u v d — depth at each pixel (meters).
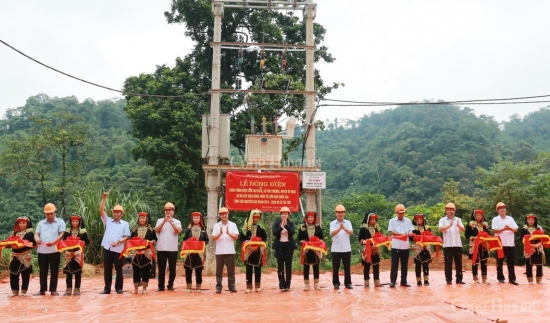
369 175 65.62
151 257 9.87
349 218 34.91
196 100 26.12
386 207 35.84
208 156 15.84
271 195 15.14
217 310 7.66
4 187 41.62
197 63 27.22
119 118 63.59
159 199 28.14
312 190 15.33
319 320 6.93
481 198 27.92
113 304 8.30
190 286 10.16
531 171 26.16
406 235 10.76
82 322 6.88
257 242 9.98
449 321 6.86
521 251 23.52
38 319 7.12
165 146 23.75
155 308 7.82
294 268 18.69
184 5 26.47
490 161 64.44
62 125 27.77
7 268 15.01
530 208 24.33
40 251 9.85
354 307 7.91
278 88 24.88
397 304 8.20
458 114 87.94
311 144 15.87
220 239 10.20
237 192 15.13
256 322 6.80
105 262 10.03
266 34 26.55
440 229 11.16
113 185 40.16
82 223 10.21
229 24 27.44
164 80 25.55
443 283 11.45
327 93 26.56
